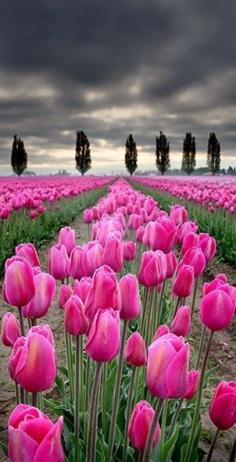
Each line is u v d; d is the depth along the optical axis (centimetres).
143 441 207
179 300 316
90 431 222
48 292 245
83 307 239
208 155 10269
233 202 1391
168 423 326
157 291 383
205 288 271
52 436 134
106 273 227
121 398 328
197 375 249
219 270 1002
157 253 308
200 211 1731
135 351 240
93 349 200
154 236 382
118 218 540
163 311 545
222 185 2791
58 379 366
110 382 323
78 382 250
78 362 249
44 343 175
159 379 185
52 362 178
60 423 137
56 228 1592
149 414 205
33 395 183
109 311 202
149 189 3853
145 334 362
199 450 319
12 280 231
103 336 197
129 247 428
